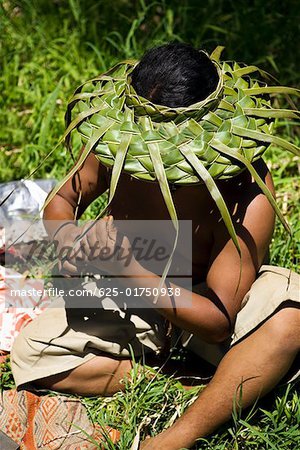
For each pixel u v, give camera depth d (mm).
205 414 2996
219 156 2637
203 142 2627
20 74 5031
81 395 3250
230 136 2662
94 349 3205
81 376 3199
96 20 5469
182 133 2643
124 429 3084
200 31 5305
